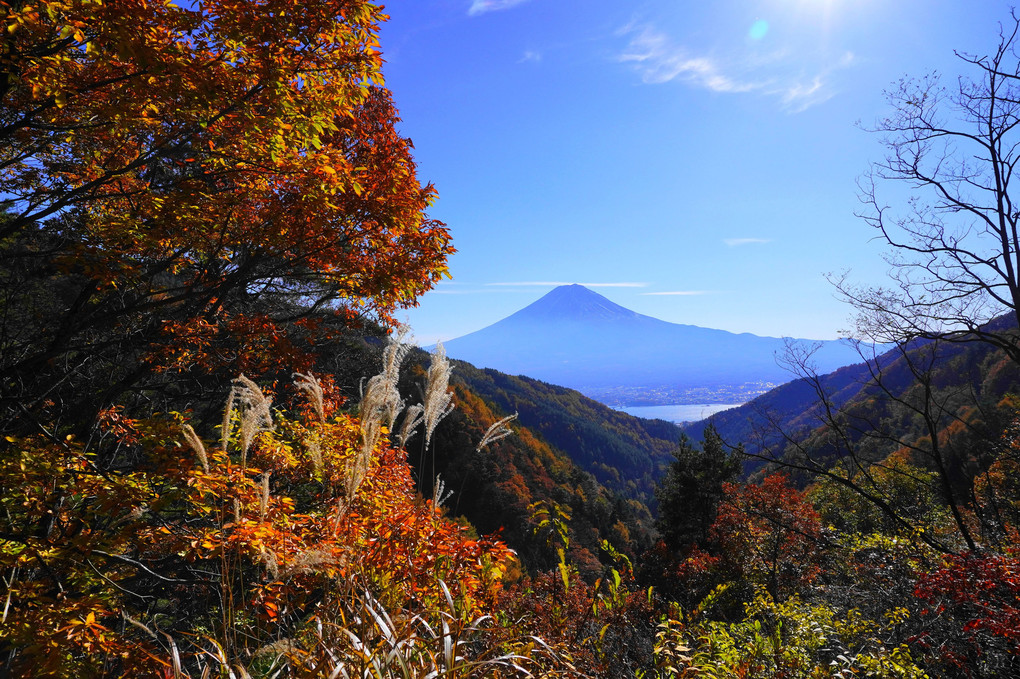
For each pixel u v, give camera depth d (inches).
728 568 604.7
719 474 1031.0
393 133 315.0
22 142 209.6
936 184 319.6
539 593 165.5
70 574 148.2
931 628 222.4
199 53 179.9
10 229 187.5
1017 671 184.5
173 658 75.9
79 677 109.3
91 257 219.0
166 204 211.9
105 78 185.6
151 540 134.9
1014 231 287.6
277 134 200.4
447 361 117.0
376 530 130.9
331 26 177.5
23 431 236.5
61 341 234.8
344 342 409.7
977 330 301.6
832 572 458.0
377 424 105.8
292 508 151.6
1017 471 369.4
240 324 276.8
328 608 92.1
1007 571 189.0
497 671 93.5
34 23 156.1
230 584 97.5
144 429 158.9
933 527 414.9
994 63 297.6
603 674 124.2
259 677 90.4
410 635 86.0
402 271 261.6
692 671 125.3
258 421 100.7
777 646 160.2
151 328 287.9
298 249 266.8
